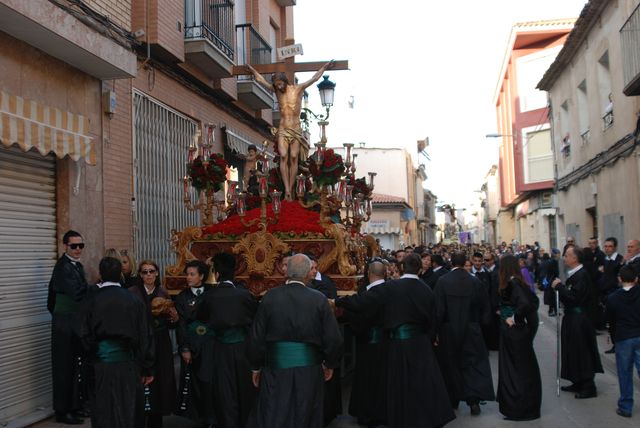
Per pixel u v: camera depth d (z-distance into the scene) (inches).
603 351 418.0
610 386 337.1
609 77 645.9
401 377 239.8
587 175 729.6
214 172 305.7
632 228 545.0
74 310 268.7
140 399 210.5
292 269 195.2
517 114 1301.7
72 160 308.7
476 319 293.6
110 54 306.2
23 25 253.8
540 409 286.2
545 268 740.0
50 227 298.8
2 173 267.4
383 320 245.4
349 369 349.4
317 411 187.0
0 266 263.7
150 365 211.6
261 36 606.5
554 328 560.7
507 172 1604.3
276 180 341.7
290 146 335.0
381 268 253.3
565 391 327.0
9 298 267.9
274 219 284.7
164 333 249.8
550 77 901.8
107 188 342.6
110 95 340.2
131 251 365.4
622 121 563.5
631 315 271.4
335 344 189.0
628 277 273.0
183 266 291.3
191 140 468.4
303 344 188.1
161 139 418.0
